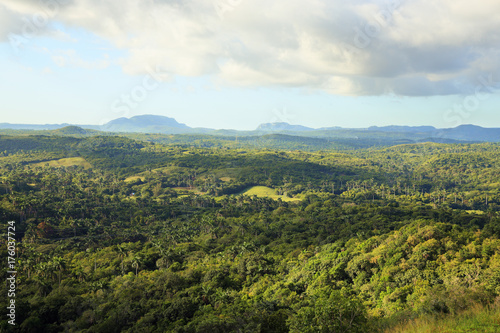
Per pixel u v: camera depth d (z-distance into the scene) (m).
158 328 59.69
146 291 76.00
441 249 64.88
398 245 72.81
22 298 76.25
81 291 80.69
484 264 54.06
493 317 24.03
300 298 65.50
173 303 66.44
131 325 63.03
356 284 69.25
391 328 28.95
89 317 65.81
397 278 61.09
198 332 51.31
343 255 83.75
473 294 32.41
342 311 27.89
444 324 25.58
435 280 55.47
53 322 66.44
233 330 51.12
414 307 41.41
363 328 28.84
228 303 68.44
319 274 77.88
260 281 83.19
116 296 74.38
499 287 37.34
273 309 58.25
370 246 83.38
